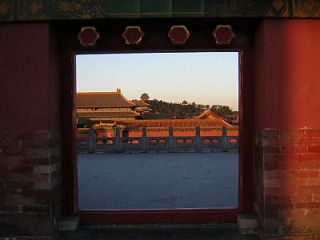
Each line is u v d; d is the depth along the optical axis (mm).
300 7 6129
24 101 6223
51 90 6344
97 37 6324
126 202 9547
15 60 6223
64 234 6598
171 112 49875
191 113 49906
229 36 6348
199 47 6742
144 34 6484
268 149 6211
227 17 6188
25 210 6227
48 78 6207
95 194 10703
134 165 18375
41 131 6203
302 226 6230
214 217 6965
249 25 6676
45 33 6207
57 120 6691
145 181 13203
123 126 29672
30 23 6199
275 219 6199
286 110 6227
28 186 6215
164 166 17844
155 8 6152
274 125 6215
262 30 6281
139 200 9797
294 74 6238
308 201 6230
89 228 6883
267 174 6199
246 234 6602
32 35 6203
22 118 6223
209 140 25391
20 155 6219
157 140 25281
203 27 6711
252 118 6867
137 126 30188
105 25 6535
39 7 6129
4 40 6234
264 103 6238
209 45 6746
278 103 6211
